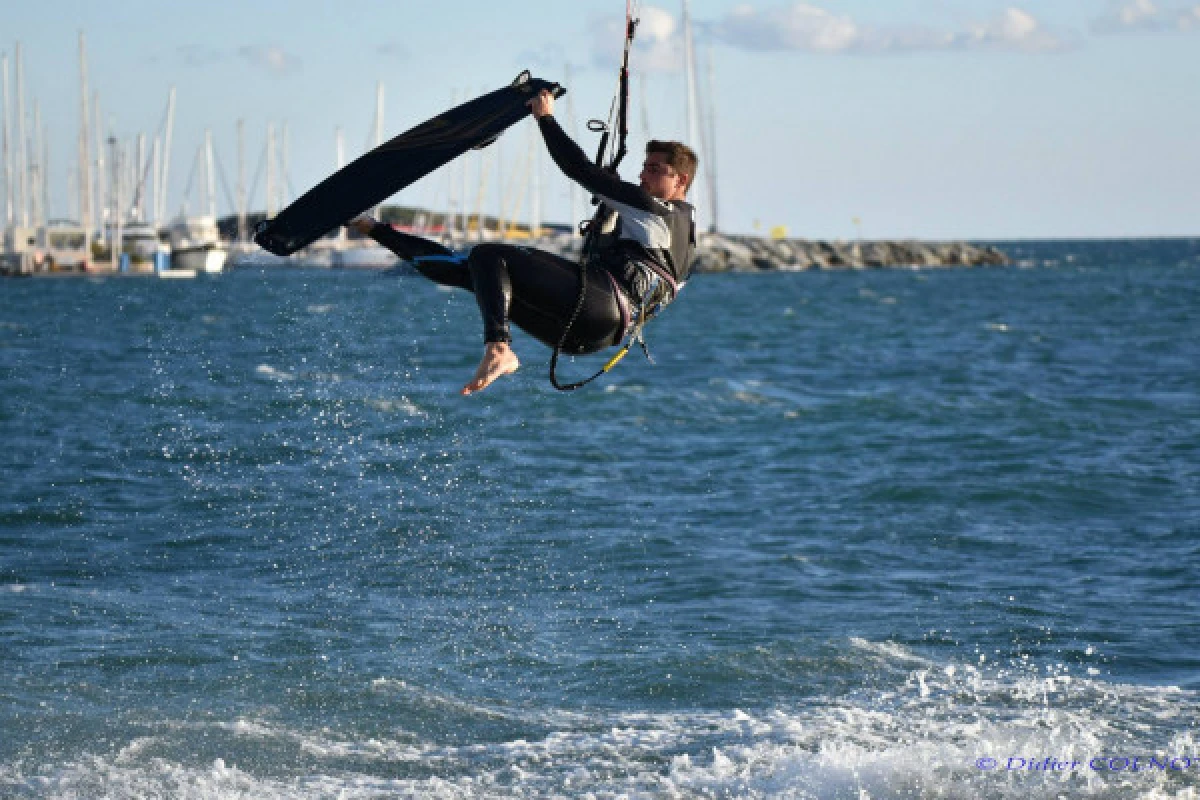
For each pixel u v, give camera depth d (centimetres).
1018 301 13775
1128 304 12938
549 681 1827
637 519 2844
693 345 8150
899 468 3578
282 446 3556
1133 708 1703
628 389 5128
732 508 3006
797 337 8938
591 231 1291
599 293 1259
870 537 2725
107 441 3634
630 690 1789
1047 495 3167
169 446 3553
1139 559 2541
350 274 1302
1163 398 5341
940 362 7062
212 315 9481
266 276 1354
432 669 1862
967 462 3691
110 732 1591
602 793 1429
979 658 1922
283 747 1564
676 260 1304
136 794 1418
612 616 2142
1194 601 2231
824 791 1425
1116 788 1423
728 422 4459
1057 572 2444
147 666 1841
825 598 2252
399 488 3078
